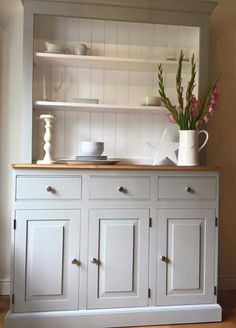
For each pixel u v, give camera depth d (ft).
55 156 8.03
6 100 7.95
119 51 8.23
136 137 8.34
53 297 6.37
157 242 6.64
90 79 8.18
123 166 6.55
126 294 6.56
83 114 8.17
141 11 7.39
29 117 7.13
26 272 6.29
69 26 8.02
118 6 7.30
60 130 8.07
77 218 6.44
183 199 6.73
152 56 8.32
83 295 6.43
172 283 6.68
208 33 7.63
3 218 7.98
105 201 6.51
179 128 7.61
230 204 8.61
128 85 8.30
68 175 6.42
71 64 7.92
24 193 6.30
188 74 8.39
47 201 6.36
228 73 8.55
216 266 6.82
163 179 6.68
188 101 7.02
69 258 6.40
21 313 6.25
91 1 7.20
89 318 6.40
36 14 7.14
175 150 7.71
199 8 7.54
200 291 6.79
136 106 7.65
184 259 6.70
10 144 7.98
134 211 6.59
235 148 8.60
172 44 8.37
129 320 6.51
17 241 6.28
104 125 8.24
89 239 6.46
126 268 6.54
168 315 6.62
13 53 7.97
